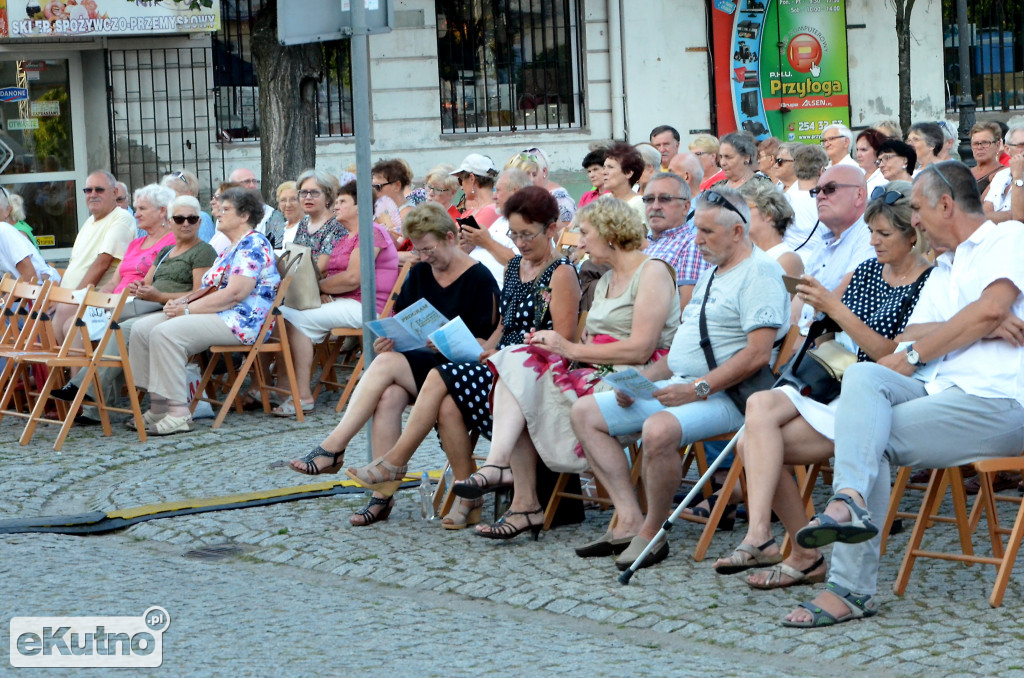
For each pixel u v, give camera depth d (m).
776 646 7.91
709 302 9.82
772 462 8.74
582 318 10.89
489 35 30.20
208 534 10.95
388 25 11.77
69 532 11.25
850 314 8.88
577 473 10.64
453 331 10.88
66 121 27.88
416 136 29.91
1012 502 10.91
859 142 16.33
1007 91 32.25
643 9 30.47
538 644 8.06
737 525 10.60
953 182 8.67
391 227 17.66
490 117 30.44
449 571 9.76
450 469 11.37
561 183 30.44
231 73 28.88
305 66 23.98
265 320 15.59
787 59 31.05
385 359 11.12
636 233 10.38
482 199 16.98
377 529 10.91
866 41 31.27
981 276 8.51
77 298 15.33
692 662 7.65
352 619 8.64
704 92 30.95
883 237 9.47
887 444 8.40
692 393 9.50
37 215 27.91
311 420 15.83
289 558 10.33
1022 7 31.91
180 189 19.42
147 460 14.03
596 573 9.51
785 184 16.58
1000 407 8.51
